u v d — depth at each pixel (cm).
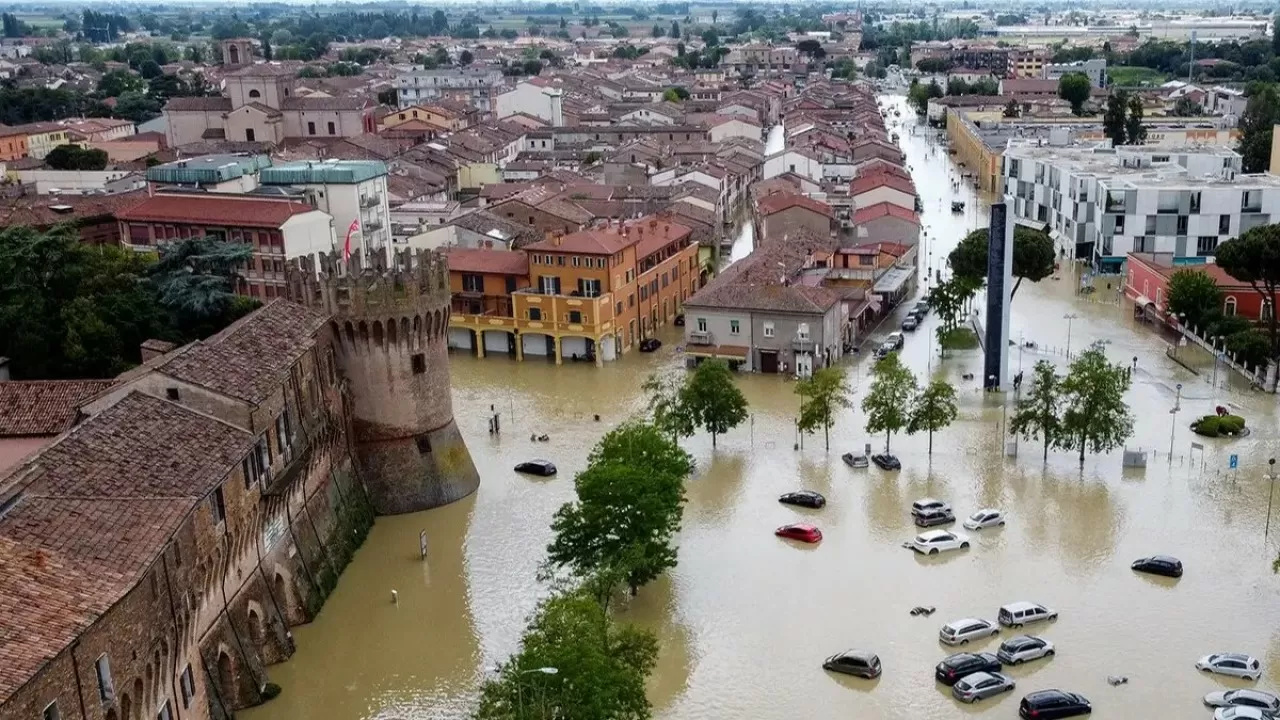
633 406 13838
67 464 6781
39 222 16662
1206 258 18962
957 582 9262
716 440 12538
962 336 16025
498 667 7100
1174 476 11200
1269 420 12588
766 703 7725
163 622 6338
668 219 18512
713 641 8475
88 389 8838
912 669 8062
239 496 7900
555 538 9775
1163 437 12206
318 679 8281
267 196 16850
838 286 17175
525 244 17312
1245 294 15550
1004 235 13388
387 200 18788
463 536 10506
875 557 9738
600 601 8275
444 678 8281
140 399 7694
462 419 13550
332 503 10038
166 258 13400
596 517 8819
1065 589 9088
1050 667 7994
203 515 7194
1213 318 15125
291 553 8994
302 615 8950
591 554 8856
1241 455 11638
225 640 7644
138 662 5953
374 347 10681
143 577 5938
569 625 6925
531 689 6438
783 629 8612
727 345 15038
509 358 15975
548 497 11275
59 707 5144
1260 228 13938
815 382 12112
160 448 7325
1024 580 9256
